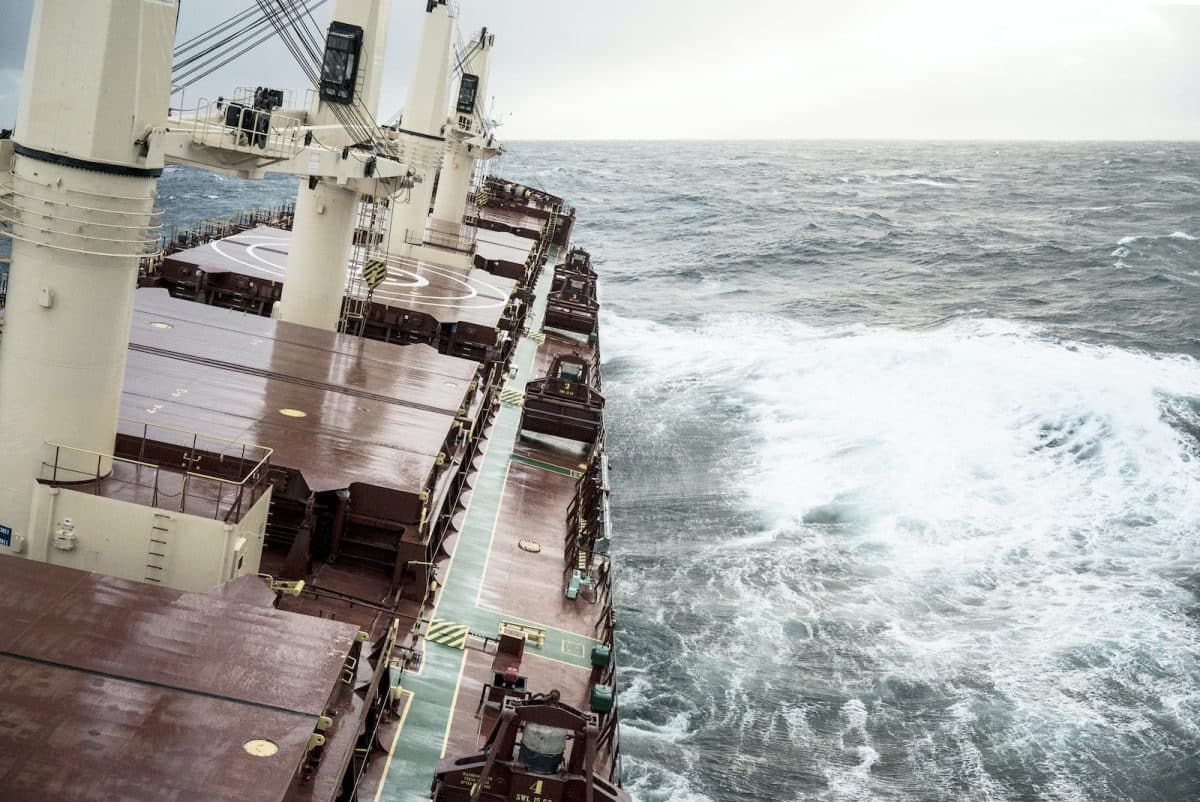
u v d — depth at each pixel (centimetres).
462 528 3288
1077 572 4756
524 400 4219
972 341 8881
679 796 3078
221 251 5188
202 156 2675
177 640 1662
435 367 3831
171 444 2522
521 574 3069
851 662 3928
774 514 5188
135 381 2945
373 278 4703
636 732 3381
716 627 4084
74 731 1400
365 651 2056
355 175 3666
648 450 5981
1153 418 6656
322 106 4072
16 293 2253
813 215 18500
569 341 6469
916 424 6550
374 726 2041
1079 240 14688
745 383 7438
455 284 5797
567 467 4091
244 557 2291
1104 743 3534
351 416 3081
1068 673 3928
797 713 3581
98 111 2148
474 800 1791
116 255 2238
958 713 3650
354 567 2677
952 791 3256
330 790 1540
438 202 8481
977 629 4234
